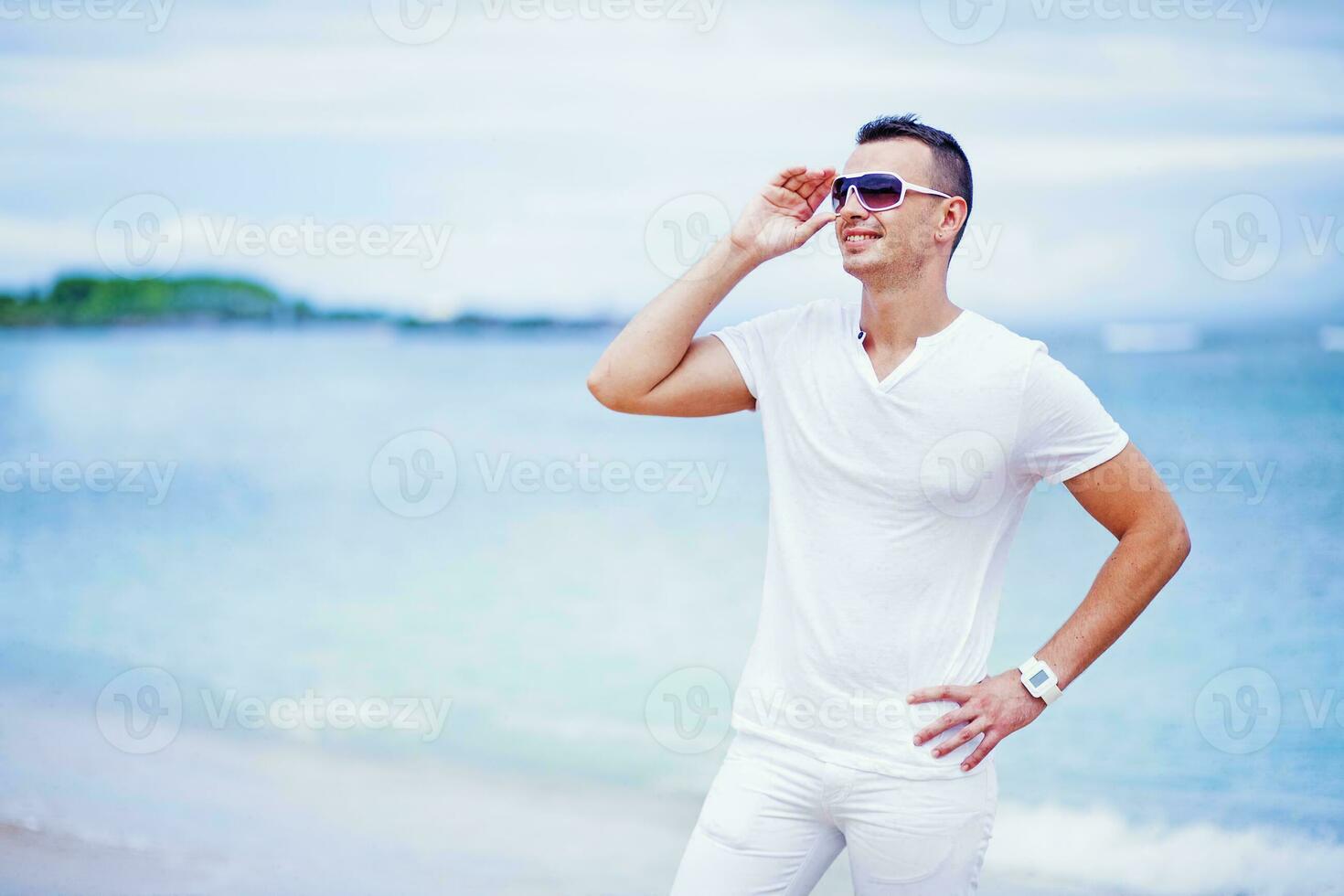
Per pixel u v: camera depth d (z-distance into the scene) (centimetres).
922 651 316
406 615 1028
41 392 2250
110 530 1309
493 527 1288
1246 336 1998
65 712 771
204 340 2348
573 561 1179
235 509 1402
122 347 2342
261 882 534
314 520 1341
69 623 999
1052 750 753
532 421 2002
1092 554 1074
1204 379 1927
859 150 328
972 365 314
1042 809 671
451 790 664
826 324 335
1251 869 607
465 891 537
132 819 598
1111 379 1989
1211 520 1209
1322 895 585
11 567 1177
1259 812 666
